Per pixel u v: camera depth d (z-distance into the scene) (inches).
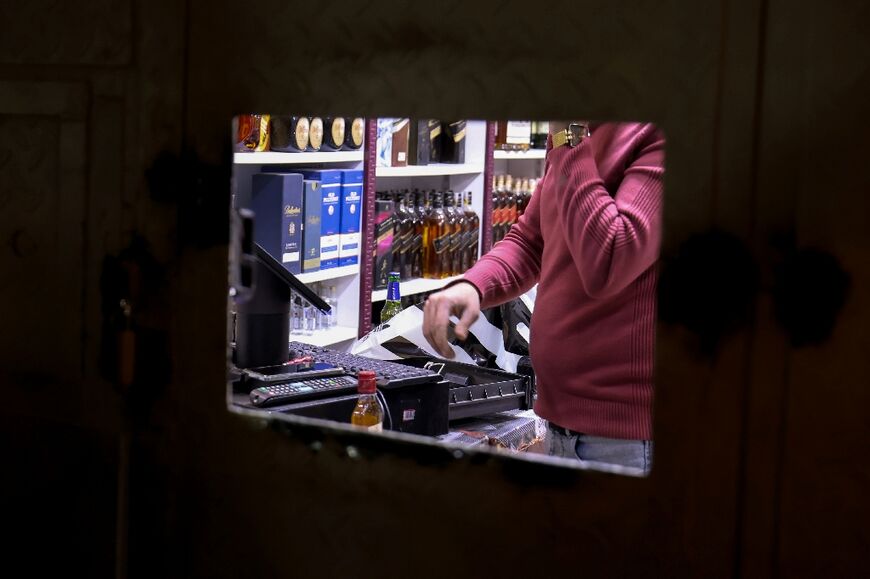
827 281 37.9
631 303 72.7
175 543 53.3
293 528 49.9
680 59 39.6
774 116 38.2
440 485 46.0
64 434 55.4
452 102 44.4
